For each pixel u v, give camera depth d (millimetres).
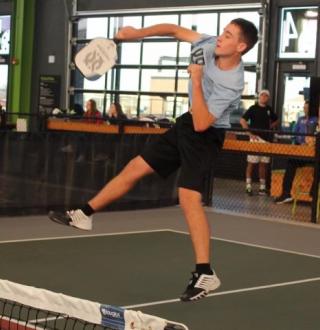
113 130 16016
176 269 8812
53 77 24828
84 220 5082
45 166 12367
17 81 25547
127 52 23250
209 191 14742
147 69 22875
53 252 9578
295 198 14516
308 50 19359
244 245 10766
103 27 23891
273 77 20000
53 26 24984
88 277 8227
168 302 7266
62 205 12633
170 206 14477
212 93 4883
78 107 22281
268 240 11336
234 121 20609
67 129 16922
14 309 6250
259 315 6938
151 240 10797
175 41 22109
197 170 4926
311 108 15766
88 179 12898
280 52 19906
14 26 25578
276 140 16047
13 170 12000
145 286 7902
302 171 14758
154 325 3947
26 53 25516
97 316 4316
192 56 5012
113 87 23656
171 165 5086
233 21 4949
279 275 8781
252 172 17781
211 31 21531
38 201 12398
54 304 4625
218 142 5059
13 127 17406
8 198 12055
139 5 22984
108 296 7398
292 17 19672
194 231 4898
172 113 22312
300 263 9578
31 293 4766
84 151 12797
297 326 6625
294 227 12727
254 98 20375
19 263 8812
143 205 14000
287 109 19812
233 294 7723
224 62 4922
